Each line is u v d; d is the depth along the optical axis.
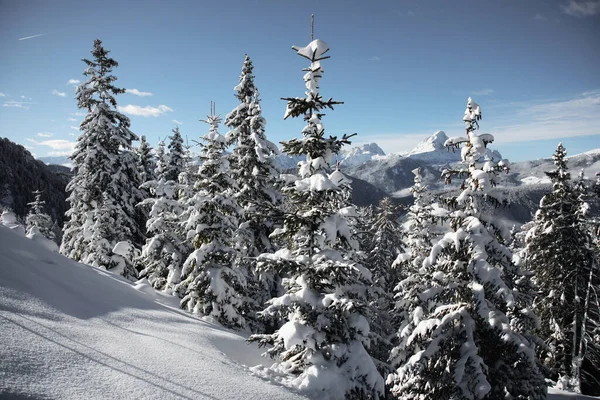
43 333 5.57
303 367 8.68
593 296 22.08
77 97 21.89
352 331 8.78
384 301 20.09
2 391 3.76
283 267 8.98
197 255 13.70
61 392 4.18
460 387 9.76
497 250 10.79
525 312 11.23
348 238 9.00
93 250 20.34
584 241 21.78
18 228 11.26
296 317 8.97
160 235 16.86
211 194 14.52
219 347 9.12
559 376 22.56
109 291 10.20
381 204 30.97
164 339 7.72
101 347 5.94
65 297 7.88
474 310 10.67
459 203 11.38
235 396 5.77
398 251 30.00
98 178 21.48
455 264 11.27
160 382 5.32
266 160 19.20
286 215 9.26
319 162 9.43
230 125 20.52
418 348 12.06
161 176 31.16
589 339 21.48
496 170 11.22
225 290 13.74
